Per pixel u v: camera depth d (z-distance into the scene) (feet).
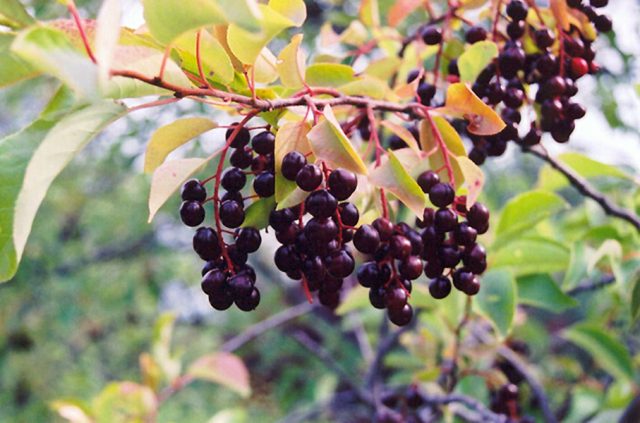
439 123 1.05
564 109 1.19
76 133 0.83
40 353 4.30
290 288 4.59
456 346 1.66
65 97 0.84
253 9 0.71
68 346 4.58
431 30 1.25
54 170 0.83
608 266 1.68
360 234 0.87
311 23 2.97
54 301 4.07
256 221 0.96
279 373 4.85
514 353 1.97
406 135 1.02
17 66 0.80
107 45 0.67
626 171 1.71
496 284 1.36
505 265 1.49
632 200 1.79
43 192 0.83
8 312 4.12
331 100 0.96
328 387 3.10
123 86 0.82
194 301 5.69
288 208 0.92
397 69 1.38
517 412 1.75
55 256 4.02
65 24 0.81
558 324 4.35
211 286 0.91
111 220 4.40
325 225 0.86
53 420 4.15
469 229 0.95
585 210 1.97
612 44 2.25
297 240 0.91
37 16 2.55
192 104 2.87
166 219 4.29
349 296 1.70
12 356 4.18
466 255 0.97
